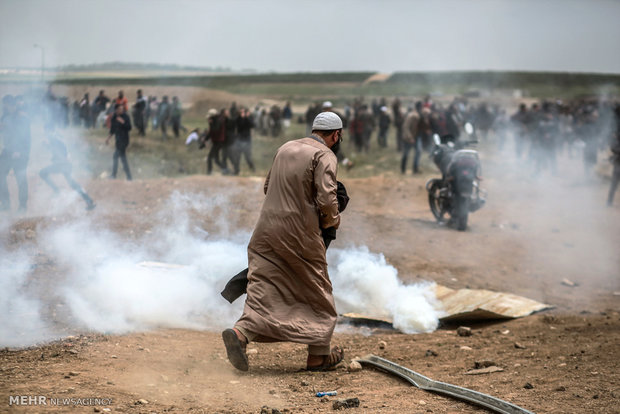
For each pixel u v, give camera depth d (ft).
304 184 14.25
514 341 19.22
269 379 14.60
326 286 14.76
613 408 12.38
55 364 14.10
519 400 13.09
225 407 12.18
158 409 11.66
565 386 14.16
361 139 83.10
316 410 12.23
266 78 456.86
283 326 14.10
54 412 10.70
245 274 15.14
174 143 86.94
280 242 14.24
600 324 21.29
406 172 63.93
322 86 422.41
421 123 59.72
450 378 15.24
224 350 16.98
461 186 36.32
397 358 17.31
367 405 12.64
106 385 12.74
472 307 22.27
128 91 102.94
